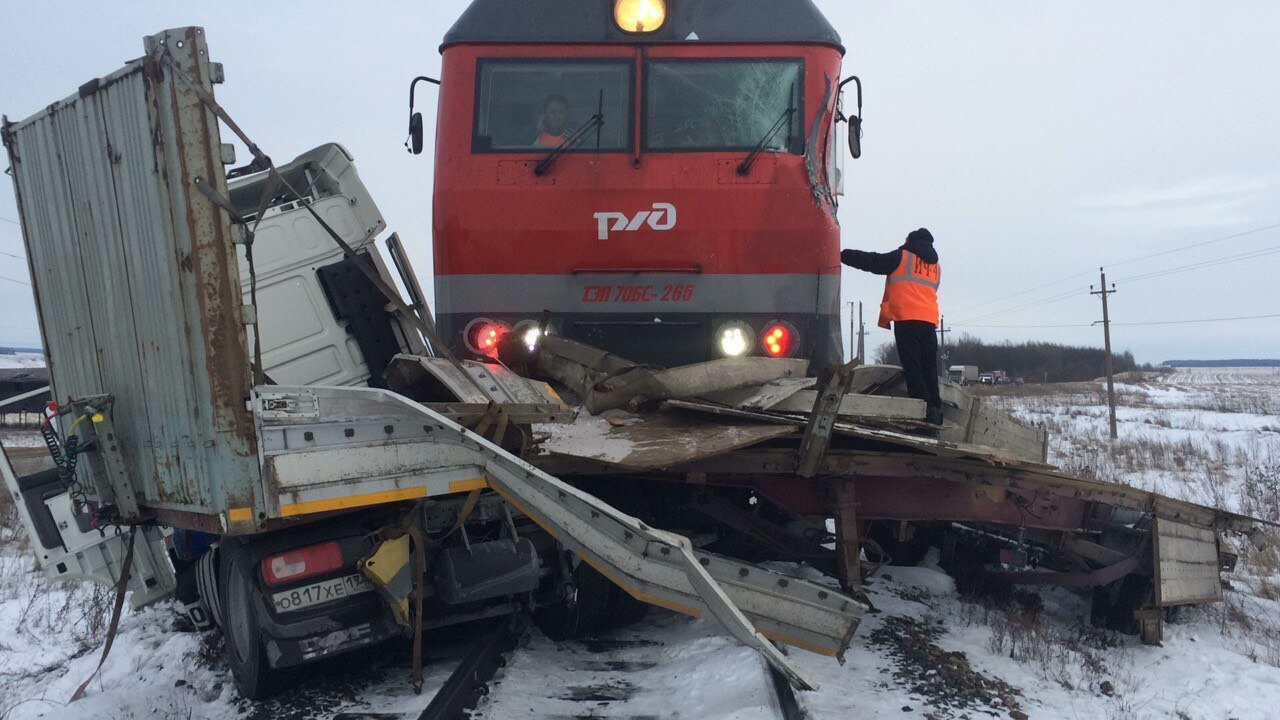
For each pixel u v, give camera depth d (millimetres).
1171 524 6707
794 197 6375
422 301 5727
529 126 6477
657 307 6348
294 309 5258
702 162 6398
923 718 4301
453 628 5516
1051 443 24312
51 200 5062
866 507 5688
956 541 7699
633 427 5246
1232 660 6238
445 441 4285
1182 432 29984
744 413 5152
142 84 3979
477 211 6383
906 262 6676
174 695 4949
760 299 6352
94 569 5613
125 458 4688
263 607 4145
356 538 4363
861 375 6605
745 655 4742
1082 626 7047
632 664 5043
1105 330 44125
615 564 3928
